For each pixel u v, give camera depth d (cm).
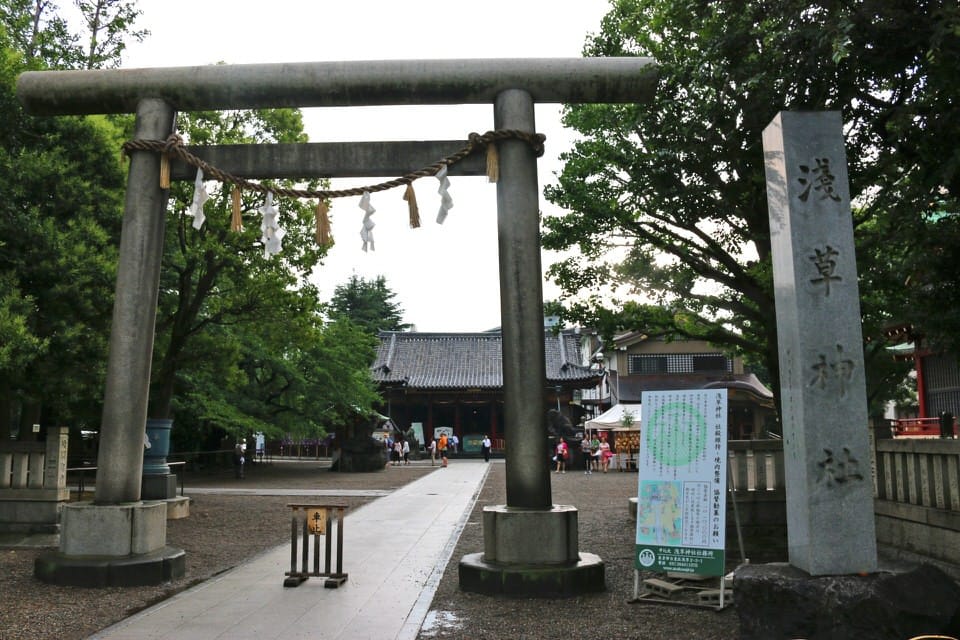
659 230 1199
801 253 643
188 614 732
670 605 766
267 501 2012
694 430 802
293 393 3553
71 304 1257
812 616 567
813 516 608
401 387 4928
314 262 1900
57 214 1309
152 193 953
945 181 674
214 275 1856
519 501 862
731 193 993
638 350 4294
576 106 1161
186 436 3441
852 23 612
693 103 891
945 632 559
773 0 717
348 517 1614
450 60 941
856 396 625
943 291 827
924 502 880
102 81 968
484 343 5444
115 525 888
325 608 757
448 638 652
